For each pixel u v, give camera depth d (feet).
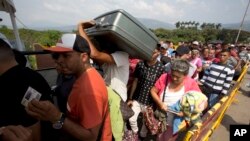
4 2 13.24
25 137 3.72
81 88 5.24
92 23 8.24
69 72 5.57
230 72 16.87
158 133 10.38
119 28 7.18
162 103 10.06
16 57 6.26
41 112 4.36
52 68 11.62
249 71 58.29
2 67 4.66
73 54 5.42
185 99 9.14
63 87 7.23
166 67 11.96
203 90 16.80
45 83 4.98
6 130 3.71
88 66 5.70
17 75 4.56
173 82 10.11
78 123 5.27
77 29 8.08
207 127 10.78
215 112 11.30
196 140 8.84
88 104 5.14
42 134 5.24
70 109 5.43
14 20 14.97
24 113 4.46
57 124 4.69
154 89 10.67
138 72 11.80
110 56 7.93
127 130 10.20
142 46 7.80
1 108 4.40
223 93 17.22
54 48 5.44
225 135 17.78
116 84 8.29
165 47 19.85
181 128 9.34
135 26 7.57
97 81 5.41
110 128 6.11
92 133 5.13
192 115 9.11
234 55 28.91
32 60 13.92
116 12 7.39
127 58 8.48
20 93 4.46
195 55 18.78
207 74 18.40
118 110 6.63
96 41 8.25
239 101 28.17
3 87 4.44
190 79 10.26
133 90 11.84
